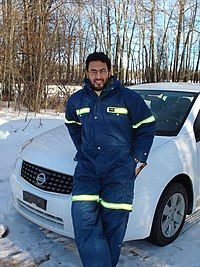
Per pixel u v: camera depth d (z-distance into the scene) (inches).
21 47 423.8
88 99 103.9
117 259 110.3
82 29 574.6
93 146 104.1
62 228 124.1
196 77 903.1
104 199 106.9
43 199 125.6
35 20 424.2
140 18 729.6
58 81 448.8
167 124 154.6
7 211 157.6
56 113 406.6
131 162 105.7
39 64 418.0
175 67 763.4
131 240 128.6
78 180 108.5
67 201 121.1
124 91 104.0
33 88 413.7
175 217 141.6
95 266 103.3
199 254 133.5
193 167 146.6
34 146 146.7
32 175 133.3
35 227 146.2
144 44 753.0
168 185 135.2
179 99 168.9
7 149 251.9
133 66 837.8
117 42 651.5
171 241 140.1
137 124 105.7
